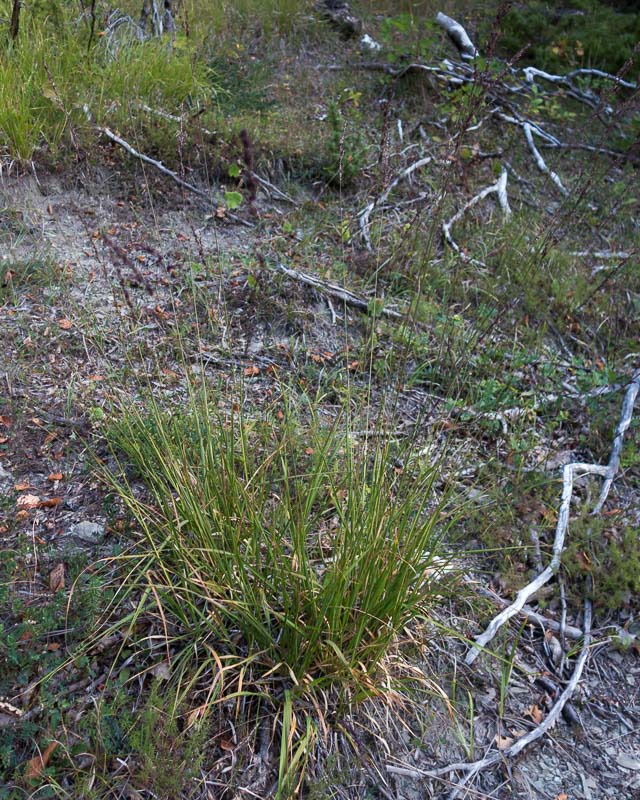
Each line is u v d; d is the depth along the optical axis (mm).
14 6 5332
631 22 8477
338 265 4988
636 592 3244
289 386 3889
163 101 5934
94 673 2541
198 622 2646
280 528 2893
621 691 2945
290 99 6938
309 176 5941
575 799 2572
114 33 6301
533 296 4961
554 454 3836
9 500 3080
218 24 7523
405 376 4176
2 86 5176
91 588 2678
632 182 6641
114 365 3883
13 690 2445
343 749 2518
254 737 2469
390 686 2572
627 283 5508
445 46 8188
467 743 2666
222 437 3145
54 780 2240
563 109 7574
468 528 3367
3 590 2656
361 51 8008
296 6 8070
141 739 2277
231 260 4906
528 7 8695
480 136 6730
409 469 3297
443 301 4723
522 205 6070
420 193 5980
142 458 3035
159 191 5344
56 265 4527
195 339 4168
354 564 2459
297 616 2480
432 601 2873
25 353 3900
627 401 4066
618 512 3586
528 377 4359
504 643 2861
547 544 3393
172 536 2703
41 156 5180
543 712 2814
